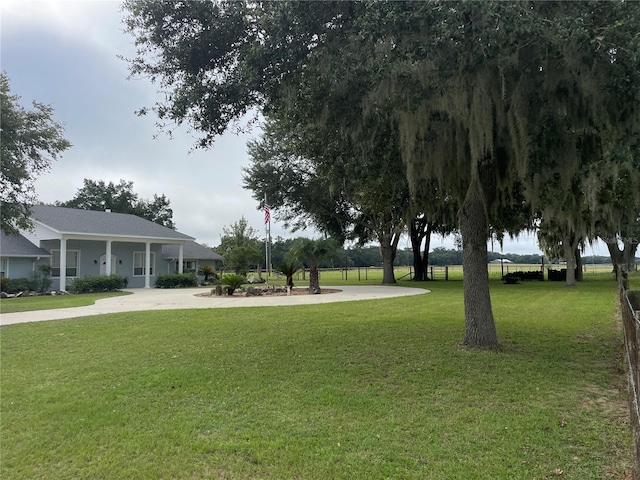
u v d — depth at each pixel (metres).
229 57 5.77
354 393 4.66
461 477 2.92
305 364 5.88
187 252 30.30
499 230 8.43
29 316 11.34
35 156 15.91
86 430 3.90
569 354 6.25
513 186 7.19
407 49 4.69
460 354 6.18
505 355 6.14
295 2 4.89
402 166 6.66
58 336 8.26
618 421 3.76
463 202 6.86
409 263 71.25
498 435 3.54
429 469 3.04
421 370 5.43
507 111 5.70
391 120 6.07
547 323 9.13
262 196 26.12
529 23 4.17
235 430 3.79
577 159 5.41
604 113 4.87
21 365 6.19
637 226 18.89
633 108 4.75
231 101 5.79
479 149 5.61
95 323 9.77
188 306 13.52
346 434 3.64
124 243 25.86
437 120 6.28
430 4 4.26
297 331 8.30
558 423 3.74
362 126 6.28
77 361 6.34
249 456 3.32
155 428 3.89
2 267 20.86
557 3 4.57
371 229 26.64
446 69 4.78
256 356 6.39
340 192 21.62
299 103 6.16
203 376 5.42
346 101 6.01
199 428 3.86
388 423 3.84
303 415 4.09
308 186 24.75
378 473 3.00
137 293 20.47
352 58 4.97
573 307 11.98
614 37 4.18
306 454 3.31
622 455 3.14
